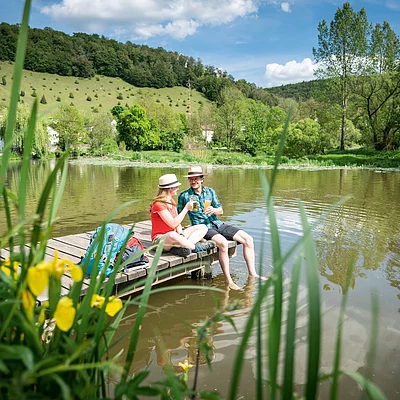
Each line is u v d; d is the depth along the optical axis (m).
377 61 35.12
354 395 2.56
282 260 0.92
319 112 39.19
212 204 5.36
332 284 4.45
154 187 14.68
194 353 3.13
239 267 5.29
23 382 0.73
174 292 4.45
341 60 36.50
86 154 49.66
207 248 4.86
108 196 12.04
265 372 2.80
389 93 35.00
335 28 35.88
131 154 50.41
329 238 6.37
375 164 27.06
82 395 0.92
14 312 0.92
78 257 4.56
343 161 29.77
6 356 0.78
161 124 65.25
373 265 5.07
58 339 1.01
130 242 4.16
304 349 3.10
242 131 48.62
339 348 0.87
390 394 2.56
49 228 1.00
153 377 2.78
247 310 3.91
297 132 34.88
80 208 9.72
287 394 0.86
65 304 0.94
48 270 0.91
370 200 10.59
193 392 1.02
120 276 3.90
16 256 1.05
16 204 1.01
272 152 45.72
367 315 3.70
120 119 60.78
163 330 3.53
